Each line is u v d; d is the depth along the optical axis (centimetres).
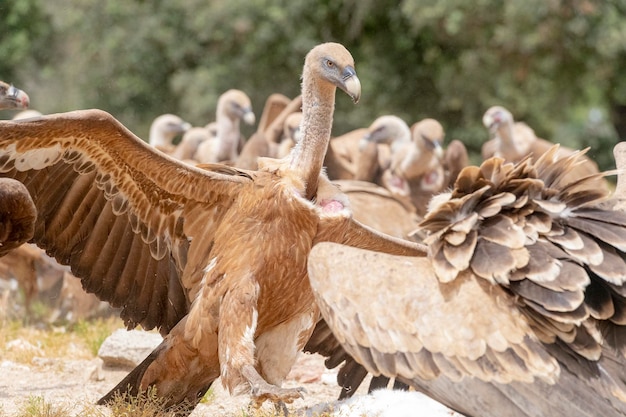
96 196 1096
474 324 788
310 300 1063
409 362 795
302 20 4288
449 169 2661
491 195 847
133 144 1041
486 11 4009
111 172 1077
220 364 1045
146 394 1102
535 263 792
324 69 1058
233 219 1051
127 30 4362
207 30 4247
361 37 4438
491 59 4147
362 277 823
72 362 1510
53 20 4434
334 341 1186
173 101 4403
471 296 798
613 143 4800
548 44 3991
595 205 852
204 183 1060
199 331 1062
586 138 4806
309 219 1021
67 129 1020
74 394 1295
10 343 1633
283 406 1050
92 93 4381
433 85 4381
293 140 2539
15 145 1023
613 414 771
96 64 4388
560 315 778
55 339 1691
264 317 1050
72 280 1992
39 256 2020
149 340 1423
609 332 809
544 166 874
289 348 1073
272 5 4259
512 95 4156
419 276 818
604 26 3956
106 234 1117
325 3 4309
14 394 1288
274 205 1026
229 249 1044
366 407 984
